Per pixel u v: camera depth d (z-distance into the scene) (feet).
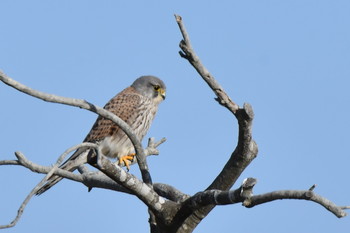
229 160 33.22
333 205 24.26
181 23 28.48
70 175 29.25
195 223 33.01
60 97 28.45
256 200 26.11
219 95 30.27
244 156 32.50
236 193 27.25
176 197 35.53
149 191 31.78
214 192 29.78
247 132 31.22
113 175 30.76
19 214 25.29
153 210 32.30
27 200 25.58
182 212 31.91
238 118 30.78
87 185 35.96
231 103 30.50
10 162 28.22
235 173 33.12
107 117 30.60
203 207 32.30
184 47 28.99
